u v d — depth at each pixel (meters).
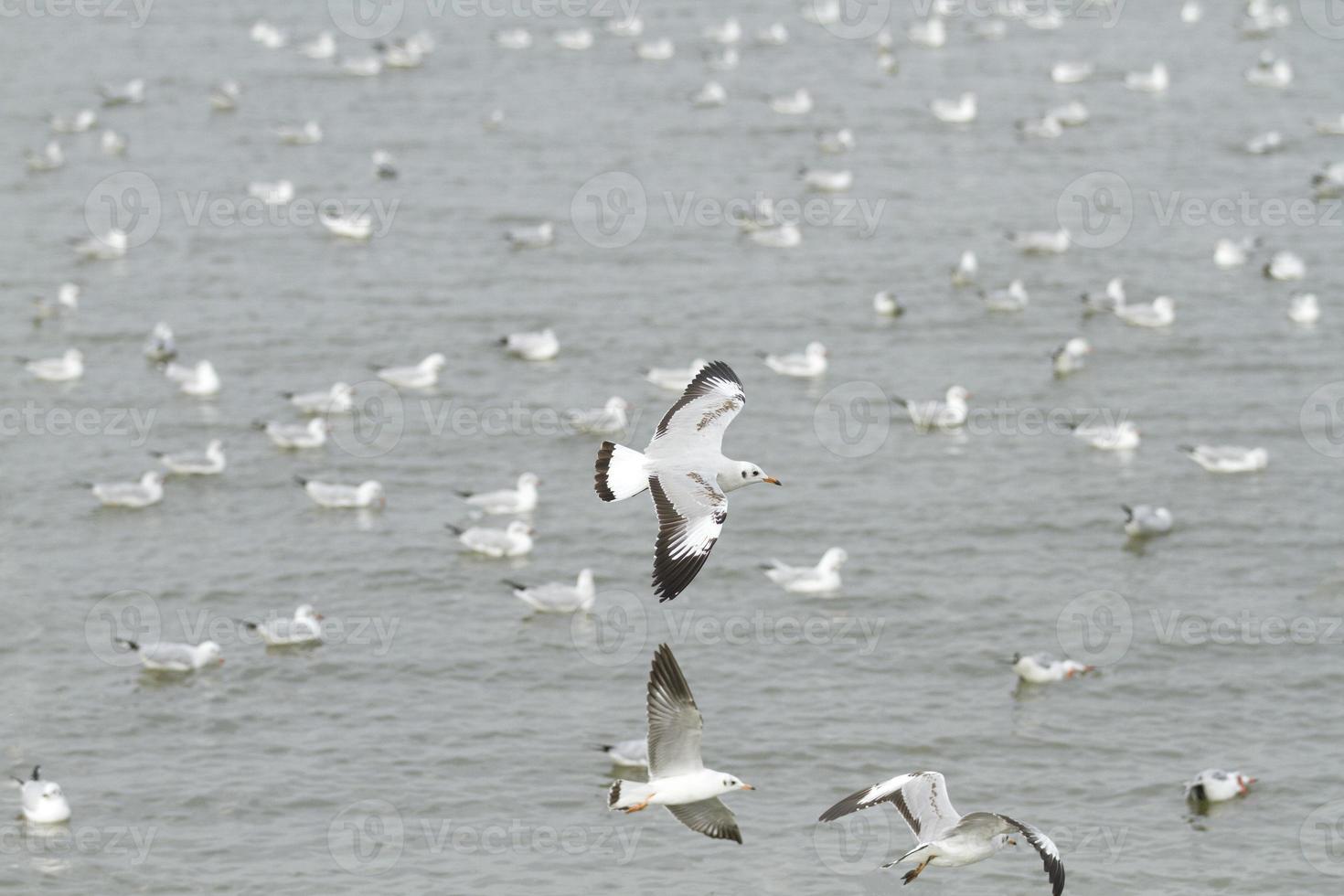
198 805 40.88
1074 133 98.56
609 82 108.56
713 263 79.69
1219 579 52.50
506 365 68.94
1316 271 78.38
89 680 46.50
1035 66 112.44
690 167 92.75
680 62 113.19
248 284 77.44
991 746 43.69
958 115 100.19
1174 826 40.47
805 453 61.31
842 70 111.62
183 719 44.72
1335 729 44.56
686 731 28.12
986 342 71.19
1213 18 123.94
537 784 41.97
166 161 94.38
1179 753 43.47
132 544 54.66
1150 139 97.38
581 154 94.81
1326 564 53.25
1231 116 101.12
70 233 83.88
